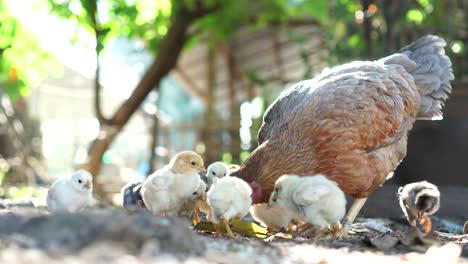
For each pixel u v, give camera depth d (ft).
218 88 16.74
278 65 15.03
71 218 4.46
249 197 5.38
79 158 14.03
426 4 9.55
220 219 5.27
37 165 12.24
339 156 5.69
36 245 4.21
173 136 13.80
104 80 18.61
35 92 17.98
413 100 6.16
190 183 5.71
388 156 5.92
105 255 4.08
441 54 6.58
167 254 4.26
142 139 19.81
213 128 12.71
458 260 4.67
